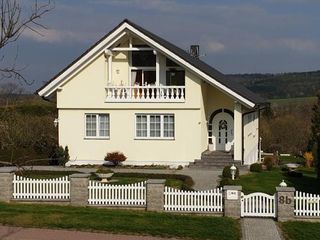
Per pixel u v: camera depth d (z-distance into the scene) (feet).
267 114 184.85
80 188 73.15
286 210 67.51
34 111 152.76
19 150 112.06
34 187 74.74
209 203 69.87
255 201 68.95
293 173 109.29
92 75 115.34
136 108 114.01
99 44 112.16
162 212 70.13
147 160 114.42
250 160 129.29
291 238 60.59
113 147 115.34
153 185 70.69
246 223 66.18
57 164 119.14
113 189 72.54
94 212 69.00
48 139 126.41
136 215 67.97
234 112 113.09
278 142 190.49
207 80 109.40
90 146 116.06
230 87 108.88
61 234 60.08
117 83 119.24
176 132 113.19
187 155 112.98
